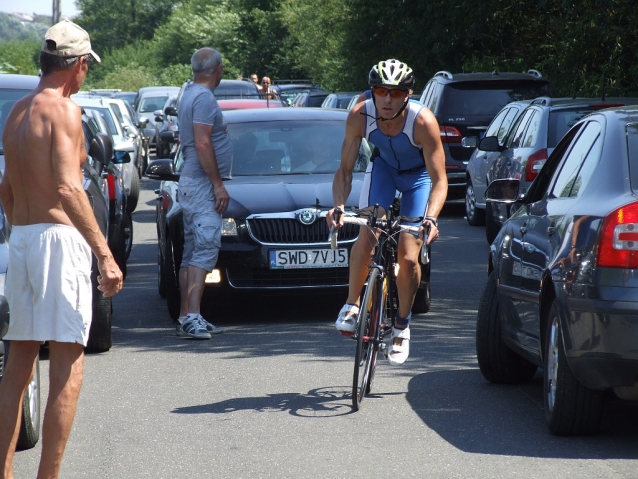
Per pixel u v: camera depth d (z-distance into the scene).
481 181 19.62
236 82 37.28
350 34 43.53
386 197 8.38
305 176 12.30
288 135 12.94
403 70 7.73
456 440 6.95
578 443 6.81
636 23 25.44
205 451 6.84
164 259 11.77
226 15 101.19
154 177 11.84
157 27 150.00
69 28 5.86
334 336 10.72
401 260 8.03
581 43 26.64
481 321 8.48
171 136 16.70
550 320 6.95
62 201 5.60
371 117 7.95
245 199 11.37
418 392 8.34
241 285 11.23
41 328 5.68
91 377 9.12
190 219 10.90
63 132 5.66
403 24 37.47
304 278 11.23
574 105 16.06
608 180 6.73
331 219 7.87
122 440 7.15
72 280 5.70
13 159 5.77
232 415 7.72
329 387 8.55
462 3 33.91
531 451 6.66
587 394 6.71
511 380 8.56
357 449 6.80
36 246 5.69
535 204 8.08
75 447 7.01
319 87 56.25
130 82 110.00
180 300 11.27
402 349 8.28
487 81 22.25
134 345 10.54
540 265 7.24
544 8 29.83
